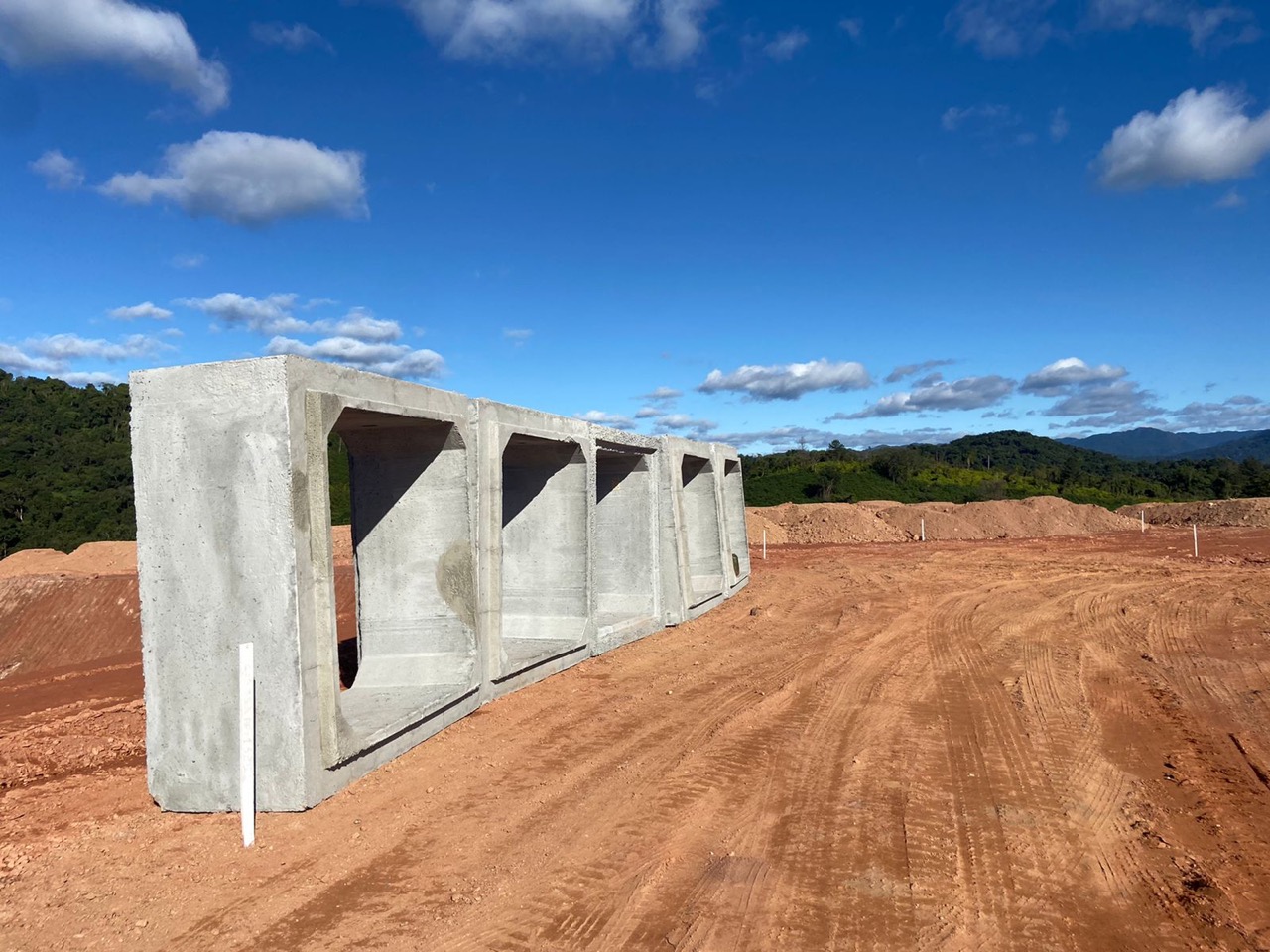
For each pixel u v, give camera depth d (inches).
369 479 347.3
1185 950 165.8
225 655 244.1
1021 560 860.6
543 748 298.0
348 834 226.5
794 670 406.6
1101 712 332.5
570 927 177.5
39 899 193.9
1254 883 193.5
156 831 232.2
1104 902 185.2
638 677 404.5
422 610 343.6
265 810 242.5
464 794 254.2
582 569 446.9
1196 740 297.0
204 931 178.9
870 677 389.7
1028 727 313.1
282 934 177.0
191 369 245.3
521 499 456.8
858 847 213.9
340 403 260.8
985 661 419.5
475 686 340.2
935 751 288.0
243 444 242.1
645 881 197.3
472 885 197.6
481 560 350.0
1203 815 232.4
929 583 698.2
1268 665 399.5
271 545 240.4
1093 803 241.3
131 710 388.5
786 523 1364.4
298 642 239.6
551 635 445.7
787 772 269.7
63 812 251.1
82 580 890.1
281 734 241.1
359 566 348.2
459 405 333.1
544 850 215.3
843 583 716.0
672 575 556.4
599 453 521.7
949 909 182.2
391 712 297.4
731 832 224.5
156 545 248.2
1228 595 610.5
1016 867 202.4
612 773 271.6
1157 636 480.7
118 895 195.3
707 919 179.3
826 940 170.2
